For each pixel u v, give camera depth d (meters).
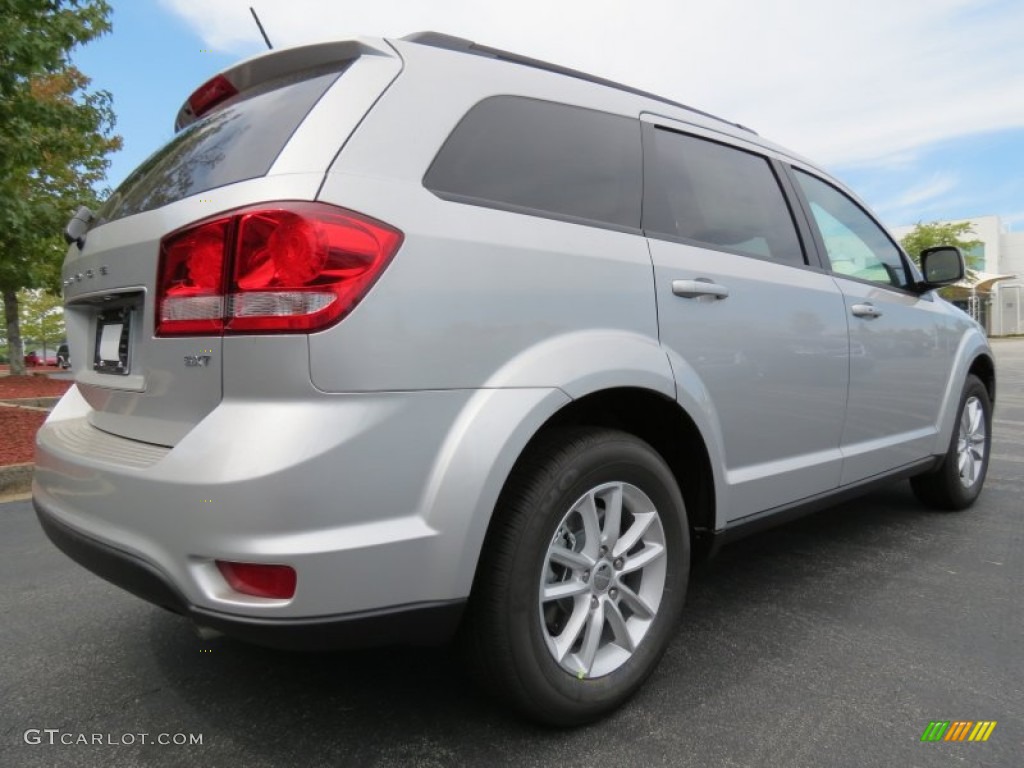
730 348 2.60
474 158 2.04
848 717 2.17
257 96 2.20
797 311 2.93
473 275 1.88
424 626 1.77
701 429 2.43
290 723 2.15
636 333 2.27
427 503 1.76
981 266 46.72
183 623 2.92
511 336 1.95
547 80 2.36
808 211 3.32
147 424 1.97
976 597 3.12
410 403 1.74
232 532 1.59
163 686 2.39
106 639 2.76
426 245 1.81
